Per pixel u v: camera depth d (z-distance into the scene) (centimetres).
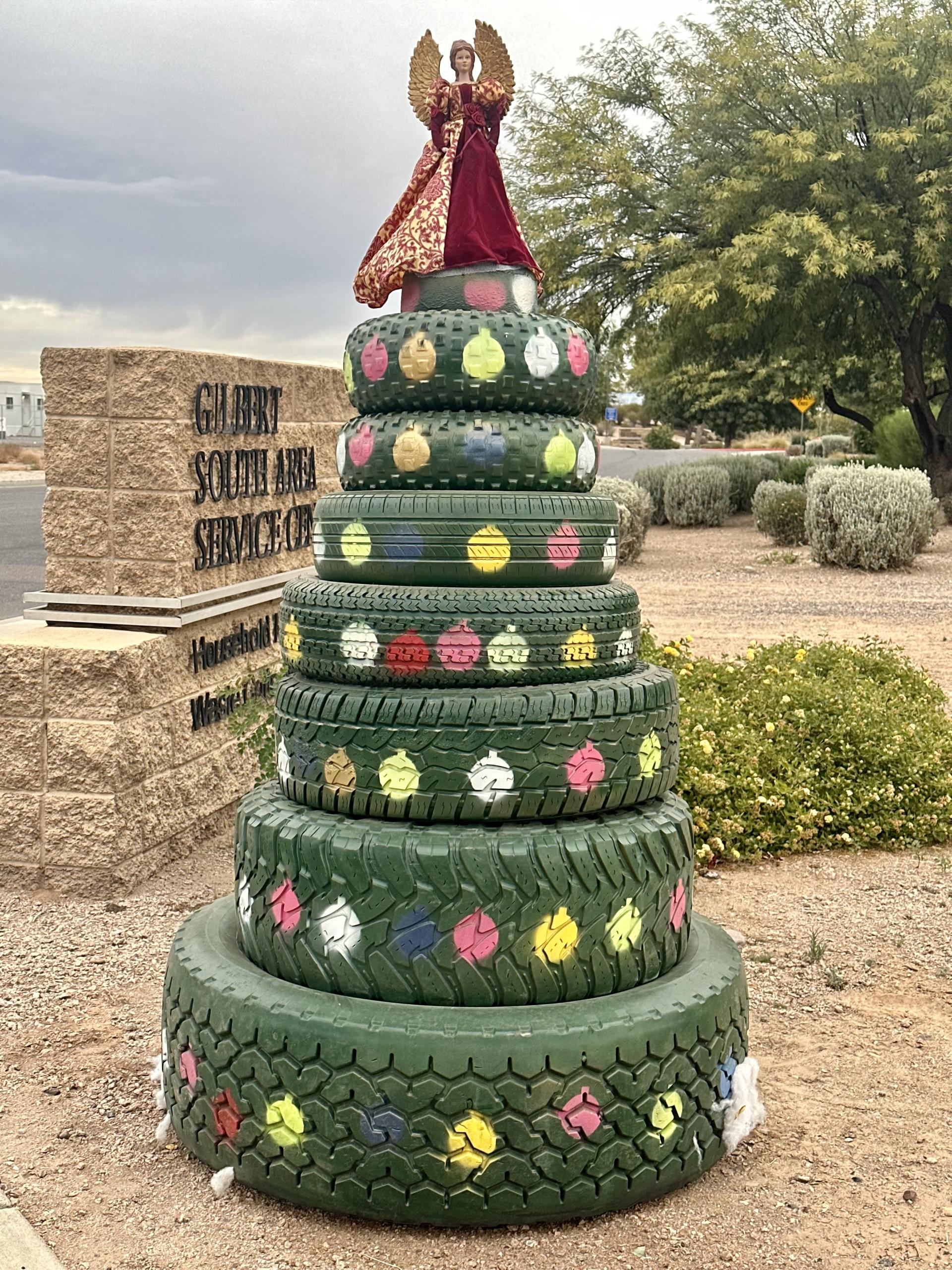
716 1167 373
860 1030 478
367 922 341
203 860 693
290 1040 336
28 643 624
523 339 380
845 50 2558
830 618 1483
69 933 577
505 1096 324
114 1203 352
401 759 349
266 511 791
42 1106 411
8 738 627
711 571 1966
